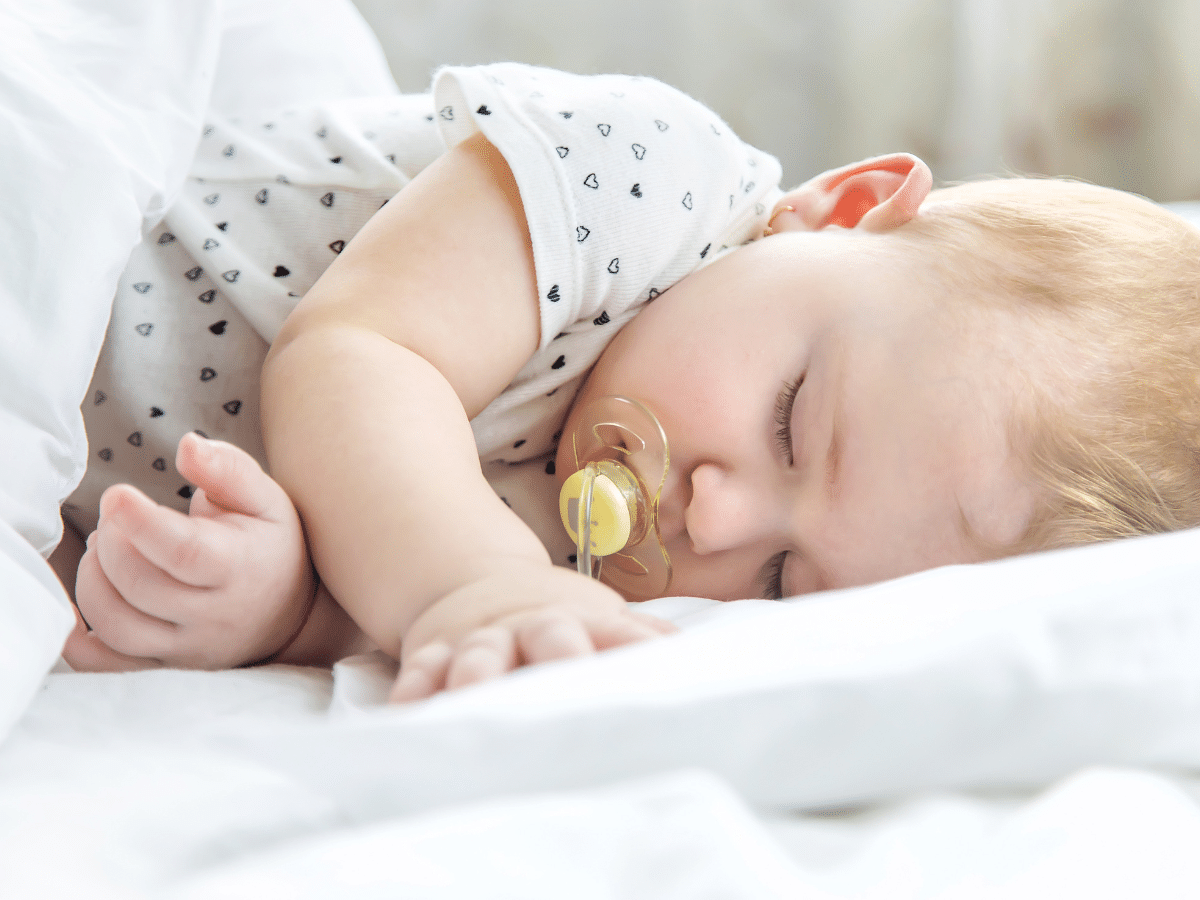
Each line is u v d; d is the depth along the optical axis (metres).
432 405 0.63
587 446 0.76
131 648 0.54
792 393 0.72
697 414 0.72
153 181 0.70
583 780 0.36
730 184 0.82
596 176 0.74
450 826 0.31
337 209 0.83
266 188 0.83
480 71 0.78
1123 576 0.44
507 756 0.35
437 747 0.35
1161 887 0.32
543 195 0.72
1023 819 0.36
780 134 2.27
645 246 0.76
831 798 0.39
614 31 2.20
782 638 0.42
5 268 0.59
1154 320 0.74
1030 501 0.67
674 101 0.82
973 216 0.81
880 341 0.71
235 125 0.89
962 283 0.74
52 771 0.38
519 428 0.79
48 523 0.58
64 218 0.62
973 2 2.17
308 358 0.65
